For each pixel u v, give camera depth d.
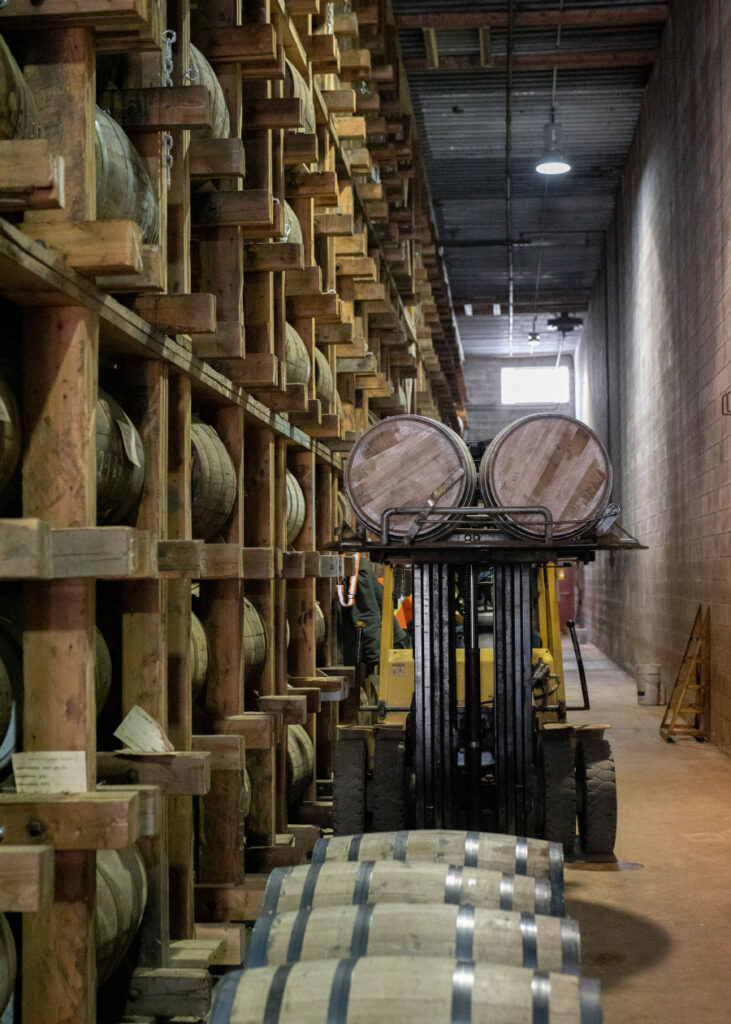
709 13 11.80
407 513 5.89
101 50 3.59
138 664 4.07
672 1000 4.59
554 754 6.64
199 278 4.91
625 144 19.64
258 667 5.66
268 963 3.08
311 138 5.97
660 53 15.64
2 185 2.79
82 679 3.32
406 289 11.12
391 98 9.98
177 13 4.29
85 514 3.32
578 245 25.31
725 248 10.98
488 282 28.23
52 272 3.12
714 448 11.74
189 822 4.38
